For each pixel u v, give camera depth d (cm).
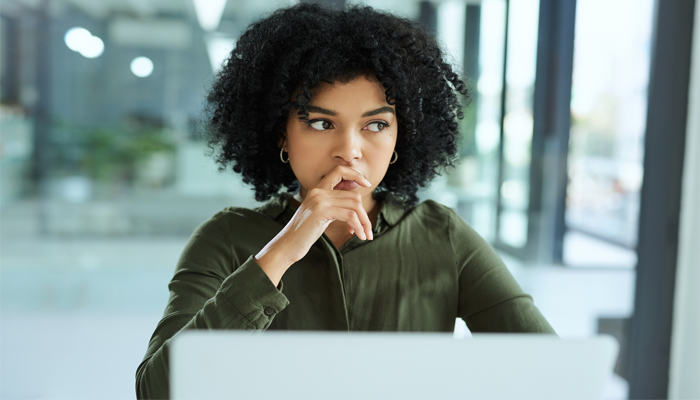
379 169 72
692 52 204
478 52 236
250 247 78
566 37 238
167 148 272
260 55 76
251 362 48
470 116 240
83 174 273
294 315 74
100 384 227
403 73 71
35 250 278
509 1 236
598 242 256
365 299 75
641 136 240
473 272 80
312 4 80
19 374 230
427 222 82
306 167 72
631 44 237
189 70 264
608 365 50
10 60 260
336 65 68
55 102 265
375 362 49
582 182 249
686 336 208
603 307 260
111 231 280
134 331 273
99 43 263
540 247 256
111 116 268
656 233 214
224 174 278
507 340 49
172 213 281
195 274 76
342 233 79
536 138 247
